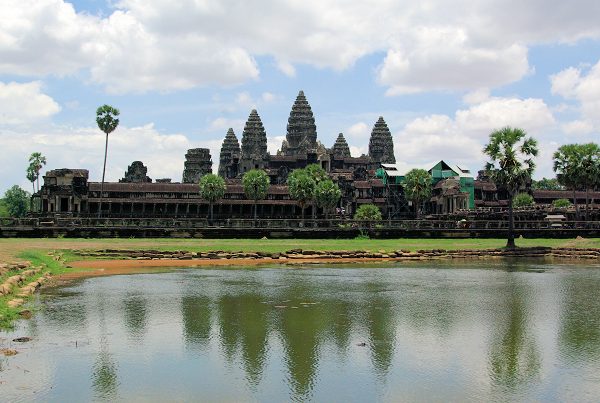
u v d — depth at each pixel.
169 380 21.36
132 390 20.23
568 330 29.42
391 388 20.62
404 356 24.64
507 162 81.50
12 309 32.47
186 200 156.12
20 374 21.77
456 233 97.88
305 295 40.81
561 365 23.31
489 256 77.50
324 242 85.56
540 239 95.38
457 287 45.41
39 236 88.75
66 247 69.88
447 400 19.50
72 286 44.38
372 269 60.09
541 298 39.81
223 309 34.97
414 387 20.75
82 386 20.53
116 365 23.06
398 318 32.47
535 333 28.78
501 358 24.30
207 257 68.94
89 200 151.00
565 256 78.06
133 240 84.06
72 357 24.06
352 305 36.66
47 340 26.73
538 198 180.62
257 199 155.50
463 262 69.75
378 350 25.56
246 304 36.84
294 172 162.00
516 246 82.31
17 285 39.44
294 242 84.38
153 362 23.55
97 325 30.00
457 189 162.75
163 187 157.12
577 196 180.88
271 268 60.62
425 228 98.19
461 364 23.48
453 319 32.19
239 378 21.66
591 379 21.61
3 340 26.61
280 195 163.88
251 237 92.62
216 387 20.66
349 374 22.20
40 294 40.12
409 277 52.53
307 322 31.27
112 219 100.62
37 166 186.38
